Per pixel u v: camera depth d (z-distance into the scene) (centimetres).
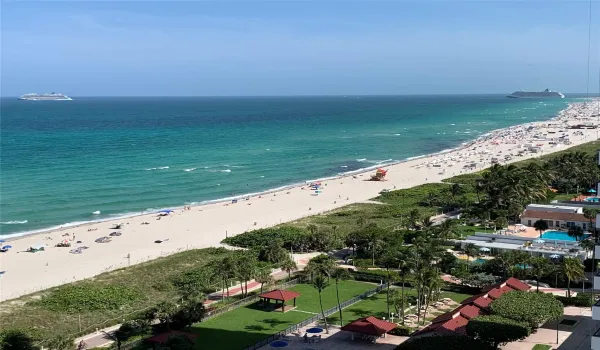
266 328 8888
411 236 13475
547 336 8075
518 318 7762
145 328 8712
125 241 14938
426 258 9881
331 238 13862
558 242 12481
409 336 8306
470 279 10394
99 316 9544
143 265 12512
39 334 8550
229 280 11206
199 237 15262
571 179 19412
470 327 7325
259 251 13200
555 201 16012
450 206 17950
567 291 9831
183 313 8731
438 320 8169
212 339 8419
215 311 9544
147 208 18800
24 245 14500
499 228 14650
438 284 9094
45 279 11881
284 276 11675
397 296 10250
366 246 12769
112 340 8462
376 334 7988
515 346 7700
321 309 9206
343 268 11681
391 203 19112
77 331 8806
